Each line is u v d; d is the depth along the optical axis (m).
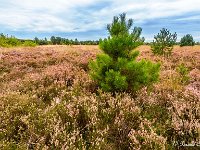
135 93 6.62
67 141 4.11
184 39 39.97
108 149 4.20
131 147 4.30
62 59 13.91
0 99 5.98
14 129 4.68
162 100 6.30
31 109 5.44
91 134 4.54
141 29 6.88
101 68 6.82
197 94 6.30
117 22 6.97
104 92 6.38
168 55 18.03
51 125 4.54
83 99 5.87
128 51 6.95
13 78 9.67
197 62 14.53
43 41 61.53
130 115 5.36
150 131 4.47
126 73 6.65
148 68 6.93
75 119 4.87
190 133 4.55
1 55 15.82
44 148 3.91
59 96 6.53
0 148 3.98
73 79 8.24
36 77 8.65
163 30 18.39
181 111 5.41
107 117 5.33
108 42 6.75
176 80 8.37
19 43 35.19
